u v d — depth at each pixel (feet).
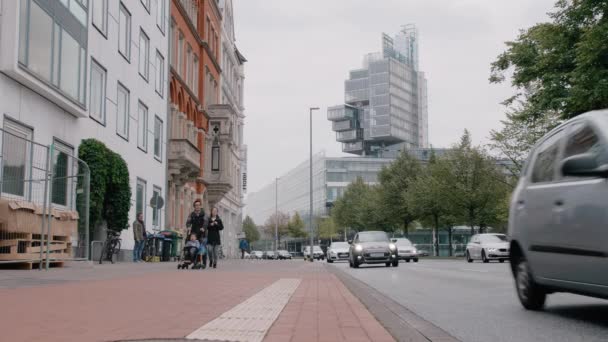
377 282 45.44
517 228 24.26
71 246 54.95
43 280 36.63
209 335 16.10
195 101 138.41
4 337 15.78
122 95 86.79
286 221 450.71
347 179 394.32
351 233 335.88
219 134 155.53
